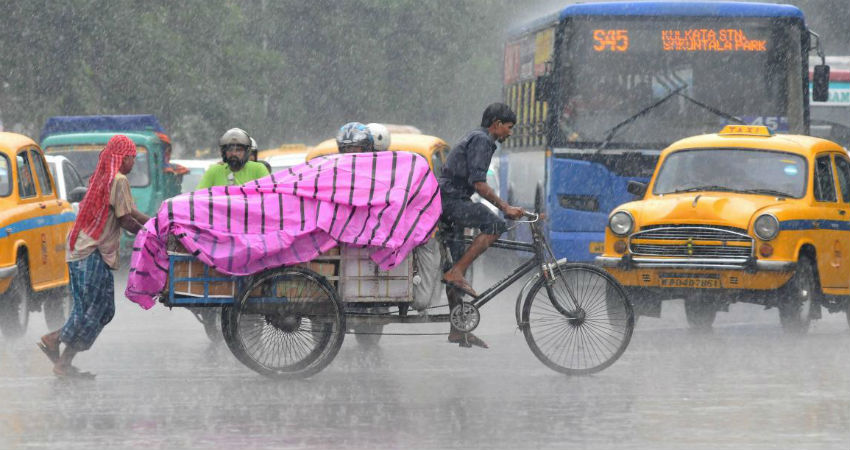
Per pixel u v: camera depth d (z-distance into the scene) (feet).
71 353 81.30
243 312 79.51
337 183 79.51
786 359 91.61
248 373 84.07
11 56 287.48
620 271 111.04
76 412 69.41
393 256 79.66
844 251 114.93
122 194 81.05
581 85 150.10
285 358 80.53
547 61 151.94
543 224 150.30
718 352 95.66
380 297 80.89
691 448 60.49
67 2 288.71
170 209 78.84
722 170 117.29
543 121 153.48
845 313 127.65
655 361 90.22
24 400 73.41
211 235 78.74
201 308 81.61
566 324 83.10
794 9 152.46
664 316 127.24
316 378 81.66
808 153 115.85
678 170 118.93
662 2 151.23
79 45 292.40
